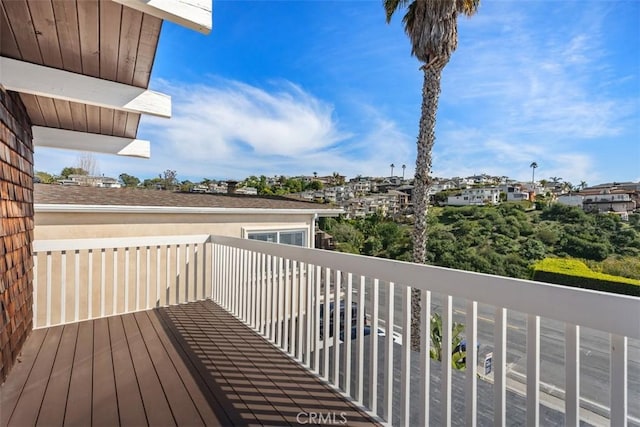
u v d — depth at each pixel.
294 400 2.22
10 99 2.72
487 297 1.50
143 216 5.73
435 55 6.60
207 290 5.78
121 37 2.21
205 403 2.17
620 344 1.13
